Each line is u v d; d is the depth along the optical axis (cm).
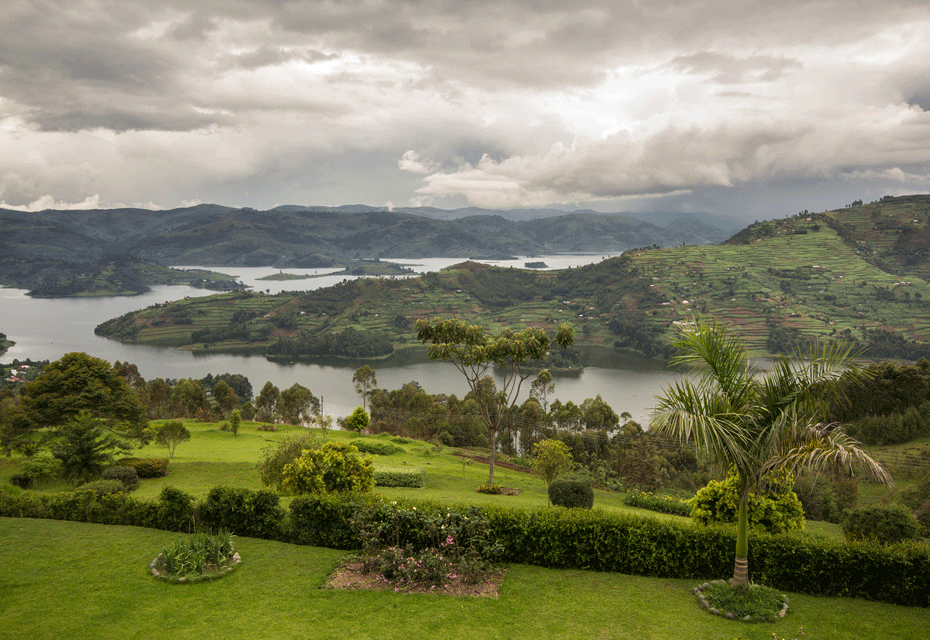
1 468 3900
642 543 1576
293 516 1778
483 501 3547
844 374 1272
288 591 1409
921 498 4912
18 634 1193
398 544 1623
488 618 1293
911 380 7956
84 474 3397
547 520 1636
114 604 1328
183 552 1544
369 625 1245
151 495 3231
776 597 1373
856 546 1452
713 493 2152
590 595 1430
